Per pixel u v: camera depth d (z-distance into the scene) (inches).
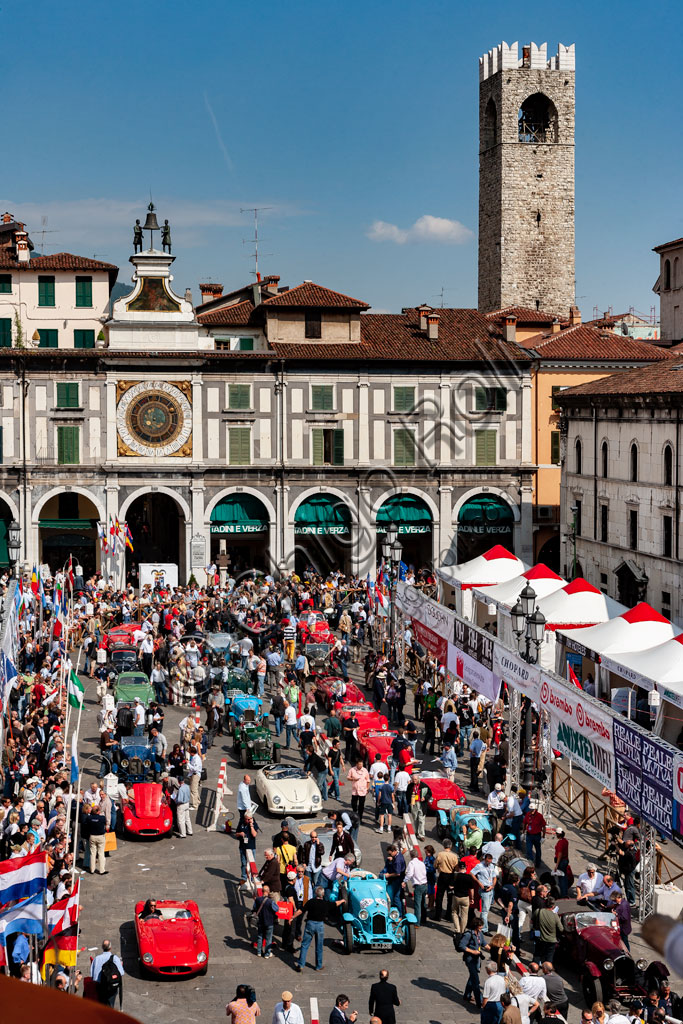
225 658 2022.6
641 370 2669.8
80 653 2135.8
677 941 119.1
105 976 843.4
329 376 2940.5
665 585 2284.7
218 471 2896.2
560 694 1280.8
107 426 2849.4
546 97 4800.7
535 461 3105.3
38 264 2950.3
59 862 997.8
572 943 975.0
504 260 4837.6
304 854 1121.4
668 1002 830.5
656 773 1060.5
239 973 981.2
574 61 4785.9
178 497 2896.2
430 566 3016.7
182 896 1154.7
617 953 916.0
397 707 1779.0
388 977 901.8
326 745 1504.7
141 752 1448.1
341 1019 791.7
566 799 1457.9
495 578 2186.3
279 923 1078.4
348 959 1021.2
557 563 3161.9
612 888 1037.8
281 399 2923.2
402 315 3159.5
